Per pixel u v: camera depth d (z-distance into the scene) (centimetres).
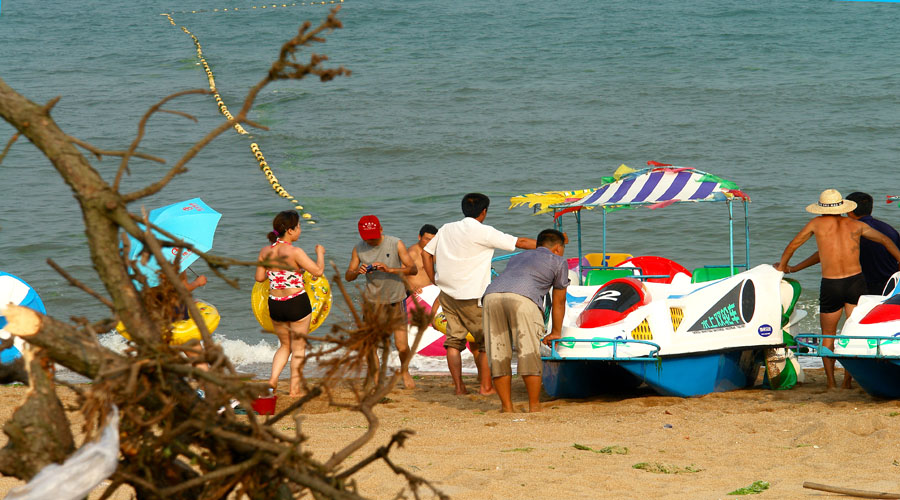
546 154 8656
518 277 2177
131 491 1253
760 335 2406
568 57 14600
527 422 2041
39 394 652
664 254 5244
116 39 18675
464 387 2533
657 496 1291
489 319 2198
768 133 9231
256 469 702
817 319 3981
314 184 7625
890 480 1362
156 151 9119
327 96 12106
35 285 4666
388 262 2484
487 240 2386
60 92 13250
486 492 1302
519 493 1302
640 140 9119
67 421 670
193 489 732
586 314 2297
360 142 9350
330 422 2061
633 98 11456
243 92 12688
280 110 11462
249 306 4347
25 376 695
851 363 2169
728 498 1266
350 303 753
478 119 10456
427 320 770
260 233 5853
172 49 17225
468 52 15325
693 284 2478
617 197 2634
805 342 2684
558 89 12175
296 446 692
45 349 654
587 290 2628
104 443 638
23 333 645
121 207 668
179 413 702
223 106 11531
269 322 2389
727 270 2878
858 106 10494
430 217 6397
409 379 2666
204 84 13725
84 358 661
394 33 17475
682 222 5888
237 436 682
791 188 6869
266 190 7388
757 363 2558
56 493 623
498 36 16738
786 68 13250
